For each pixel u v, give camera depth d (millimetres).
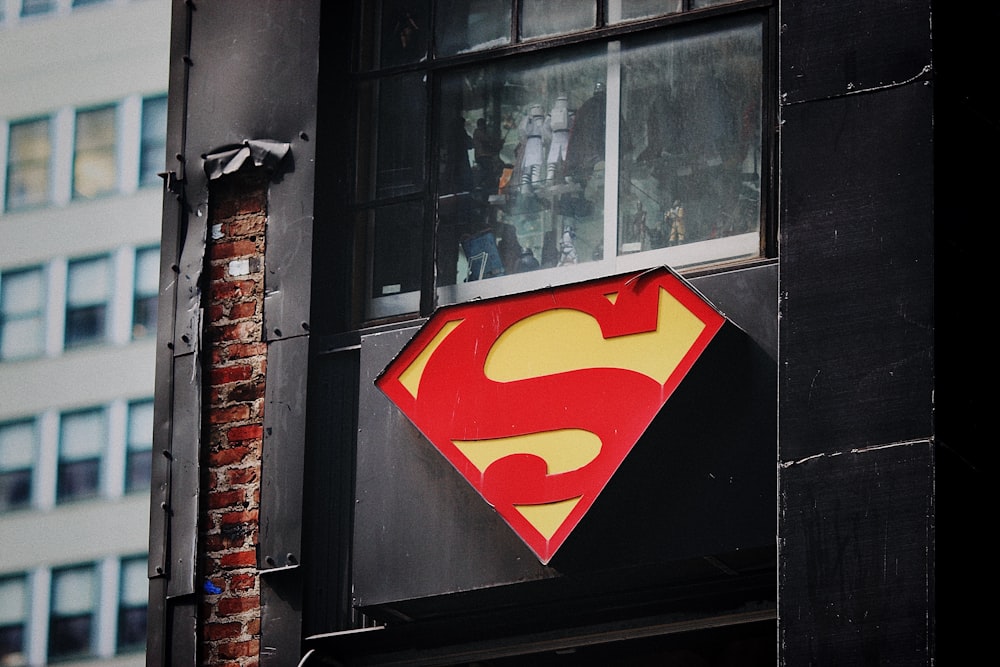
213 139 13344
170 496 12734
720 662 12086
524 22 13031
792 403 10547
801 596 10156
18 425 62000
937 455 10078
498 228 12703
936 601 9812
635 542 11047
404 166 13109
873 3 11055
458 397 11695
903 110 10781
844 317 10570
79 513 61469
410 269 12875
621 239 12273
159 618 12508
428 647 12156
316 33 13312
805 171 10945
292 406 12641
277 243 13023
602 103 12609
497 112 12953
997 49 11305
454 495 11805
